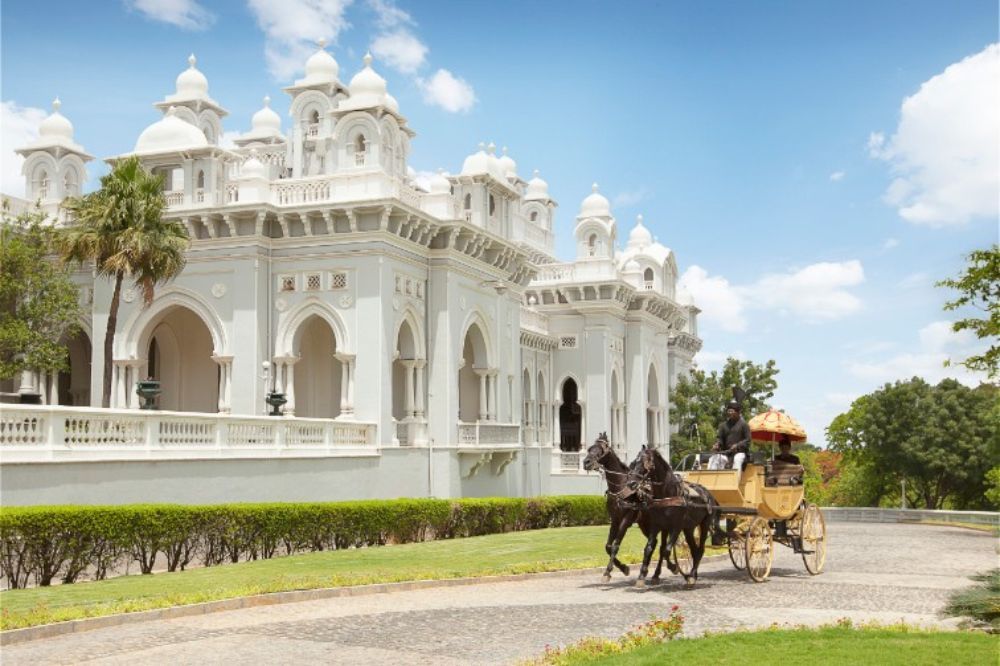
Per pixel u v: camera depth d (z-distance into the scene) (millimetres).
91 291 35656
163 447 22844
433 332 35656
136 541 19266
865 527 40594
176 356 37625
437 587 17875
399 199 32594
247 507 22219
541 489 45750
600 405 50125
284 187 34156
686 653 10805
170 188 36750
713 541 18312
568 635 12836
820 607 15141
